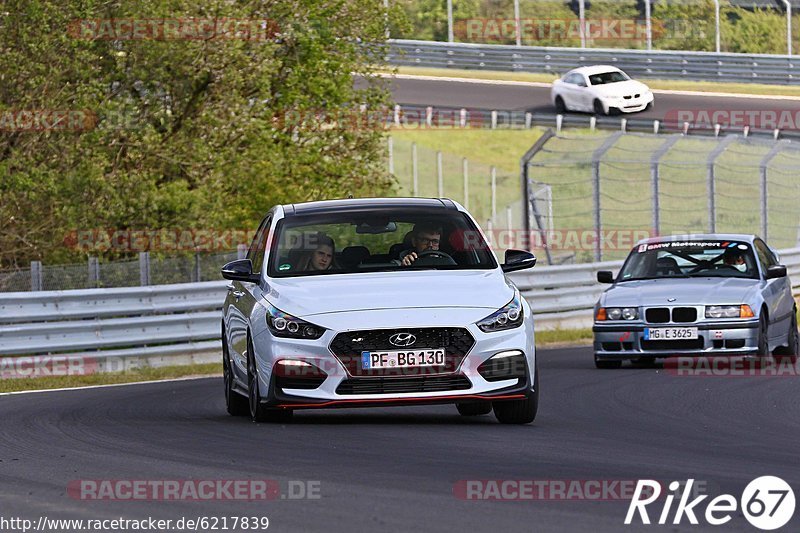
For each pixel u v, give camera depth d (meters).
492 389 31.64
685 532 19.30
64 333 60.62
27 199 78.50
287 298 32.81
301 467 25.67
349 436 30.55
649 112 173.75
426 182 186.25
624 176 170.12
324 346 31.48
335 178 97.25
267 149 89.56
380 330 31.45
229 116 89.00
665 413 37.16
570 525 19.72
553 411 37.78
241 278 35.31
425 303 31.97
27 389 53.78
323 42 100.19
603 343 53.66
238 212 90.31
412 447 28.47
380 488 23.05
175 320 65.25
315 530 19.66
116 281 67.94
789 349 58.25
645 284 55.44
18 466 27.20
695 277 56.06
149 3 83.50
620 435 31.39
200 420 36.31
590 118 172.62
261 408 33.00
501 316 32.06
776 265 56.28
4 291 65.06
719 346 52.06
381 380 31.39
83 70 77.94
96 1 80.62
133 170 82.62
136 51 84.75
